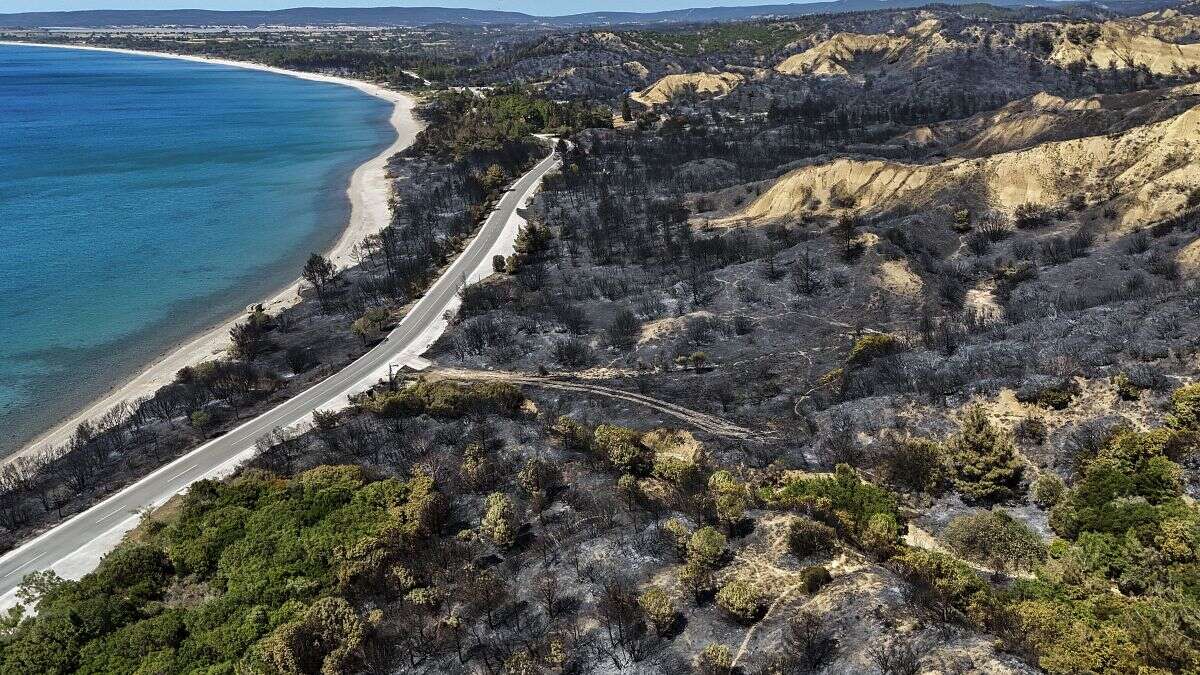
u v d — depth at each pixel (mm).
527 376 79062
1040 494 44594
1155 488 41594
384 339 90438
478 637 38375
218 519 50844
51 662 39969
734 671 33000
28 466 67875
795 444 57250
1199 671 28438
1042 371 55562
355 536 47719
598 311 94188
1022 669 28984
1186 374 51000
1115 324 63656
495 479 53938
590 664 35250
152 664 39375
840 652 32344
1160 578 35438
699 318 86562
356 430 64250
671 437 61406
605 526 46344
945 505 46594
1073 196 106125
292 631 38906
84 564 52906
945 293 87750
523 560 44531
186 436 69250
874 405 57750
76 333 97250
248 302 107562
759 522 44531
